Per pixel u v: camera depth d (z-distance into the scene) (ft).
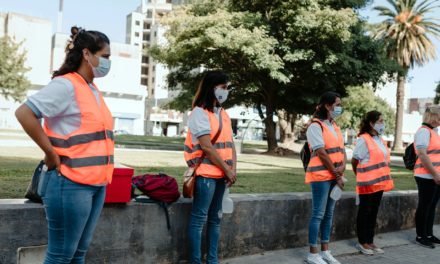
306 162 17.78
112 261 13.62
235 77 75.97
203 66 77.36
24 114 8.36
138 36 393.50
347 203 21.54
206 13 75.51
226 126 14.61
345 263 18.17
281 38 69.15
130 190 13.82
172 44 73.92
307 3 65.82
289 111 80.18
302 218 19.49
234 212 16.99
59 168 8.80
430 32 127.34
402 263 18.83
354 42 69.21
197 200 14.26
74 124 8.99
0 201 12.51
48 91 8.63
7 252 11.62
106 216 13.43
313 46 68.44
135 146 72.54
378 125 20.03
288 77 66.59
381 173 19.70
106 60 9.43
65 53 9.57
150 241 14.55
